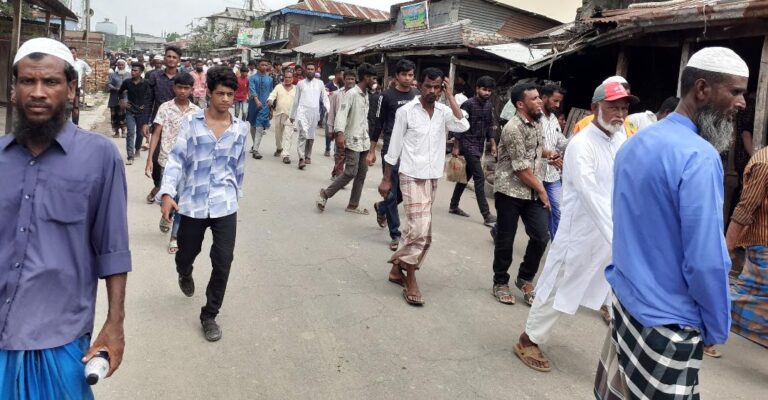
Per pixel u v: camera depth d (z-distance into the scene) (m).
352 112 7.29
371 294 4.77
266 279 4.93
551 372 3.70
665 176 2.16
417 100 4.67
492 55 12.27
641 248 2.24
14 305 1.84
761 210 4.01
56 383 1.90
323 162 11.73
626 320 2.34
